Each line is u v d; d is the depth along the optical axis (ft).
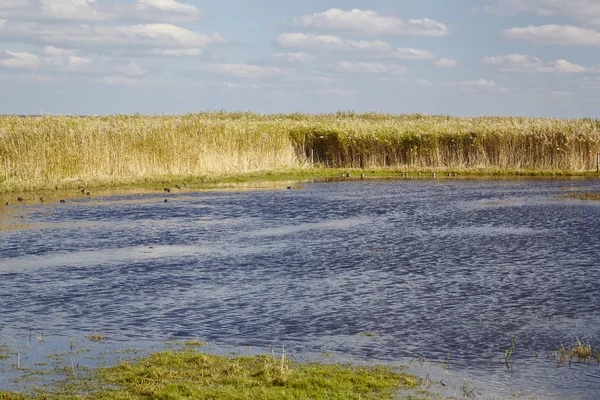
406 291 53.21
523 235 78.28
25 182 117.19
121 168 131.34
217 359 37.70
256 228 83.51
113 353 38.99
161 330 43.57
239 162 149.59
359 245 72.49
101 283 55.77
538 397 33.17
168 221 88.43
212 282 56.08
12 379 34.83
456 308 48.55
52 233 79.15
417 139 160.66
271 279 57.11
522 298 51.13
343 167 162.09
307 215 94.58
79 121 137.69
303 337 42.14
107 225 84.89
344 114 240.12
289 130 166.91
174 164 138.51
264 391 32.99
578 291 53.11
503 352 39.60
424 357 38.73
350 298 51.11
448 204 106.01
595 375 35.99
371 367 36.88
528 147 155.84
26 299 51.03
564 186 128.26
